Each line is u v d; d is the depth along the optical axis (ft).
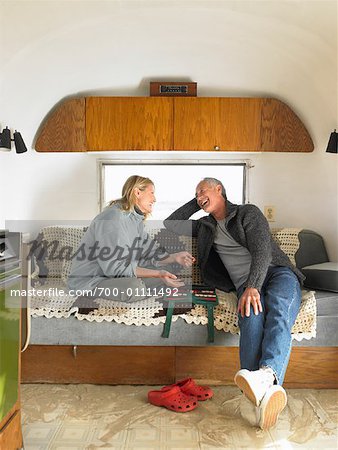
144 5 9.05
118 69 11.40
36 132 11.87
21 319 6.63
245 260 9.02
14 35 9.53
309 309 8.55
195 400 7.79
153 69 11.52
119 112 11.57
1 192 10.75
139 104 11.55
